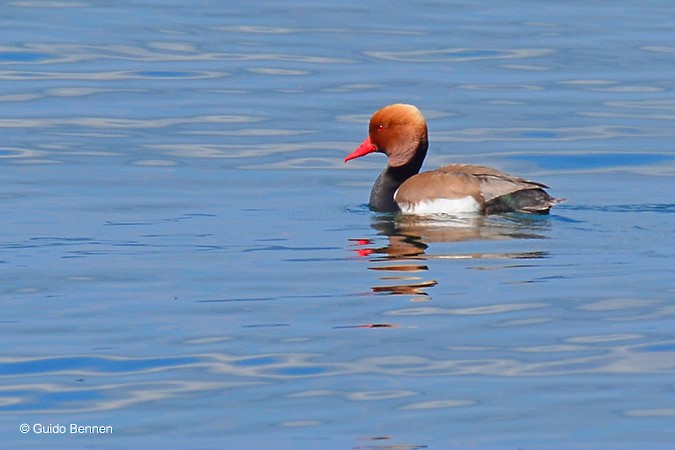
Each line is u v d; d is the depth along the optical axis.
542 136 20.08
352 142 19.81
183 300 11.87
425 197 15.14
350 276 12.56
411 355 10.34
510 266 12.75
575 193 16.92
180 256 13.46
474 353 10.38
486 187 14.81
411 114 16.19
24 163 18.34
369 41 25.86
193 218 15.30
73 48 25.16
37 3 28.69
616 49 25.28
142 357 10.34
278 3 29.33
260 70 23.78
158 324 11.16
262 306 11.65
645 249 13.34
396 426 8.98
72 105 21.66
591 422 9.02
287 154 19.14
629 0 29.91
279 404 9.41
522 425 8.98
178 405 9.39
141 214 15.48
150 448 8.67
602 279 12.28
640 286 12.05
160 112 21.34
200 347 10.55
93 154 18.94
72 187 16.98
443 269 12.70
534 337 10.73
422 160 16.31
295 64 24.16
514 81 23.14
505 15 28.23
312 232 14.50
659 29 26.92
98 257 13.43
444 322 11.12
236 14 28.16
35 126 20.41
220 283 12.40
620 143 19.67
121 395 9.60
